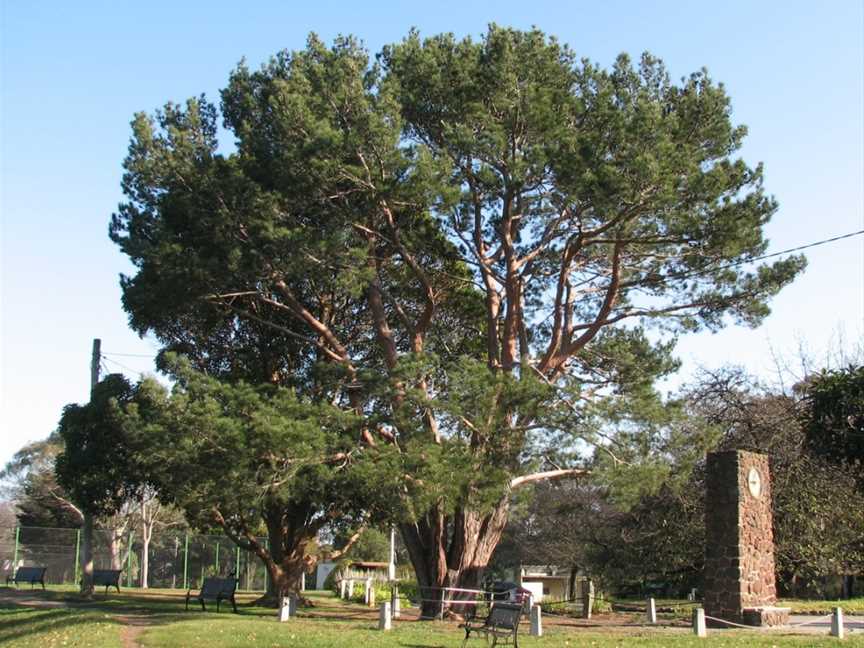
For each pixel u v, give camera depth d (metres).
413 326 26.31
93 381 30.19
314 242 22.42
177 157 24.20
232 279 23.95
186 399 19.66
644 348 25.98
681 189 21.48
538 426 20.78
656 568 32.16
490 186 22.98
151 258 23.75
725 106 23.45
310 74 23.52
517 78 22.88
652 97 23.56
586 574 37.25
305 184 22.47
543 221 25.11
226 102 27.02
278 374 30.06
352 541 31.42
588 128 23.09
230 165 23.06
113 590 36.34
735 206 22.47
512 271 24.28
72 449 28.70
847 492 28.06
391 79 23.53
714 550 21.78
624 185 20.56
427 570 24.14
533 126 22.45
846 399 20.94
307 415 20.78
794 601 29.25
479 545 23.80
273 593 29.30
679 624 21.73
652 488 20.73
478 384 19.98
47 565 42.53
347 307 29.28
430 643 16.17
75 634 17.69
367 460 19.77
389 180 22.11
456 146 22.06
